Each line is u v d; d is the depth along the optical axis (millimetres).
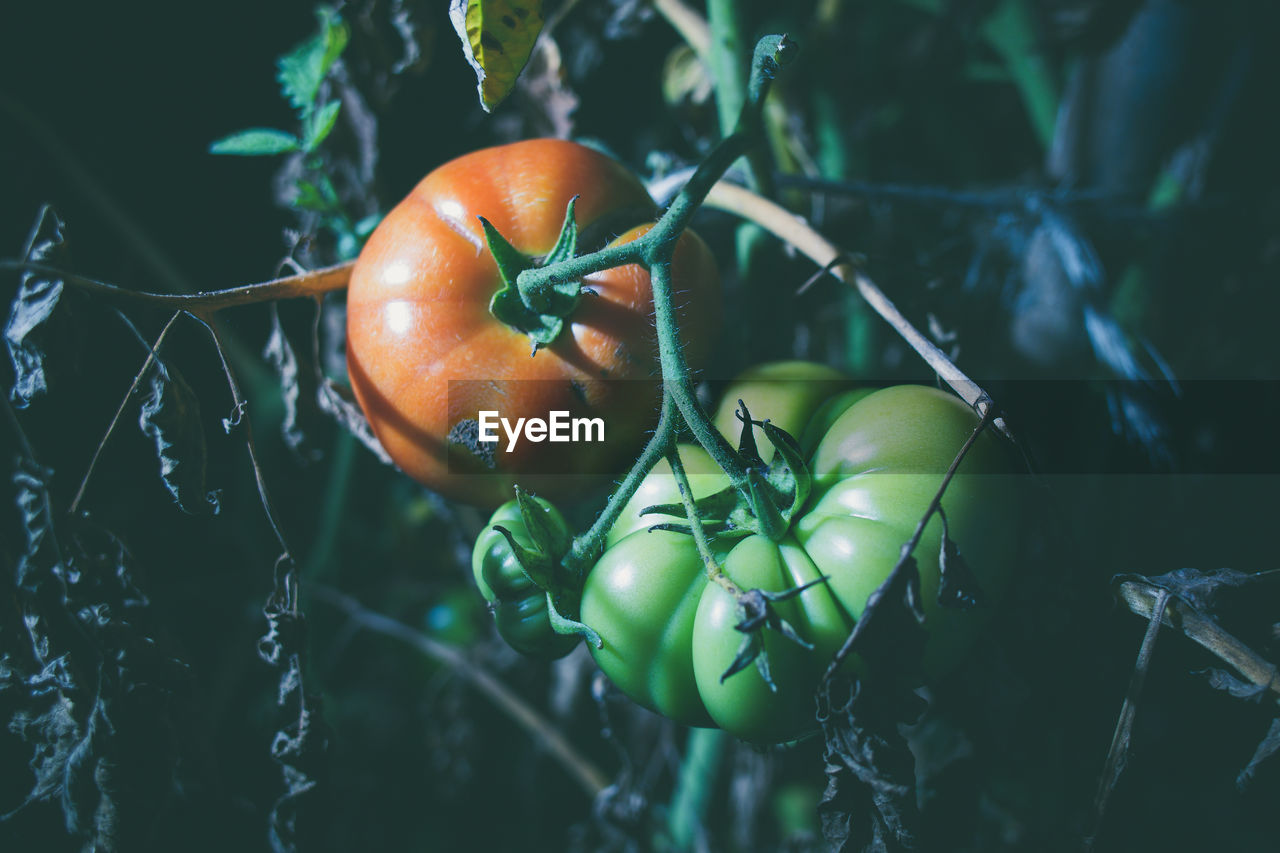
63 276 306
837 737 283
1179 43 404
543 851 484
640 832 401
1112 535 382
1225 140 409
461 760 484
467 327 309
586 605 297
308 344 444
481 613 508
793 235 341
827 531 289
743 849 437
